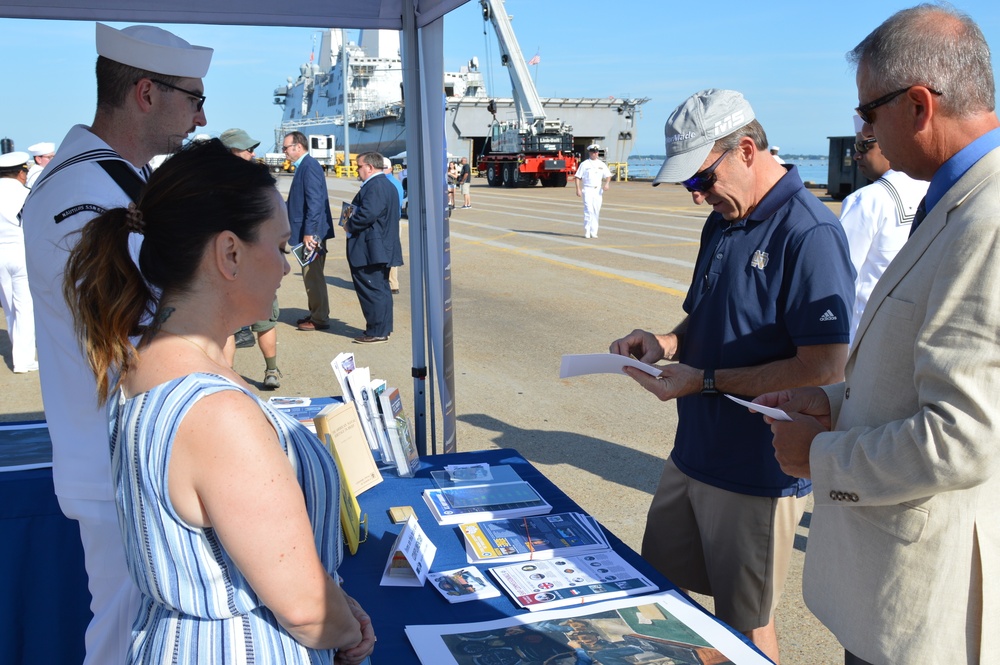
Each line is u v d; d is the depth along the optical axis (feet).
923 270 4.98
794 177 7.45
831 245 7.13
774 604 7.98
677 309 29.81
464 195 81.15
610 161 165.89
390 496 8.50
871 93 5.17
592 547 7.31
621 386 20.71
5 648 8.31
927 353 4.69
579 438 17.06
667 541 8.63
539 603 6.33
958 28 4.90
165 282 4.23
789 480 7.55
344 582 6.75
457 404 19.27
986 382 4.47
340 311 30.35
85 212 6.14
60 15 10.80
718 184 7.36
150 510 4.05
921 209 5.32
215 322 4.37
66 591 8.39
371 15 11.65
